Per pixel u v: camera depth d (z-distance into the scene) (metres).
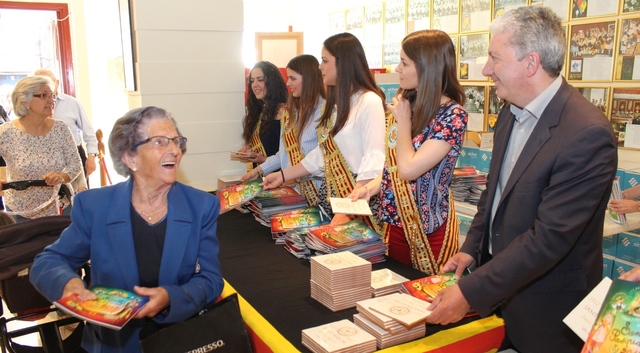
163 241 1.42
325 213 2.26
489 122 3.91
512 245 1.23
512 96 1.30
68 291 1.29
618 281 0.96
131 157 1.39
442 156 1.73
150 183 1.42
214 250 1.46
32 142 2.90
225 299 1.32
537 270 1.20
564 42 1.23
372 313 1.28
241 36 2.89
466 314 1.38
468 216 2.74
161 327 1.33
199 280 1.40
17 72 5.69
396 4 4.84
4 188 2.69
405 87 1.80
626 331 0.89
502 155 1.46
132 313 1.21
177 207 1.42
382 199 1.99
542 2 3.43
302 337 1.27
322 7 6.08
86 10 5.55
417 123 1.77
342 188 2.29
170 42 2.71
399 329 1.25
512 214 1.31
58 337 2.06
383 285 1.54
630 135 2.98
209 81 2.85
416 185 1.85
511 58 1.23
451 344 1.29
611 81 3.05
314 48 6.32
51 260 1.41
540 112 1.28
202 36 2.78
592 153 1.16
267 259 1.91
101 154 4.32
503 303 1.39
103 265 1.41
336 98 2.21
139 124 1.37
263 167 2.72
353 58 2.16
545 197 1.22
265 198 2.43
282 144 2.64
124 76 3.09
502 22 1.25
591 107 1.23
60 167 2.97
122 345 1.41
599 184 1.16
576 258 1.30
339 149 2.26
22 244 1.94
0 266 1.87
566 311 1.31
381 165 2.07
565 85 1.29
